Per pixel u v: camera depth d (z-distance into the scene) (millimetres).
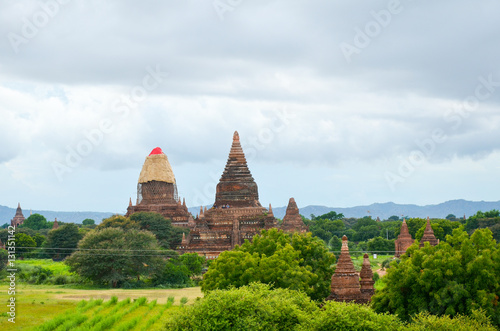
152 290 158125
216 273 114438
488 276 92312
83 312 114125
